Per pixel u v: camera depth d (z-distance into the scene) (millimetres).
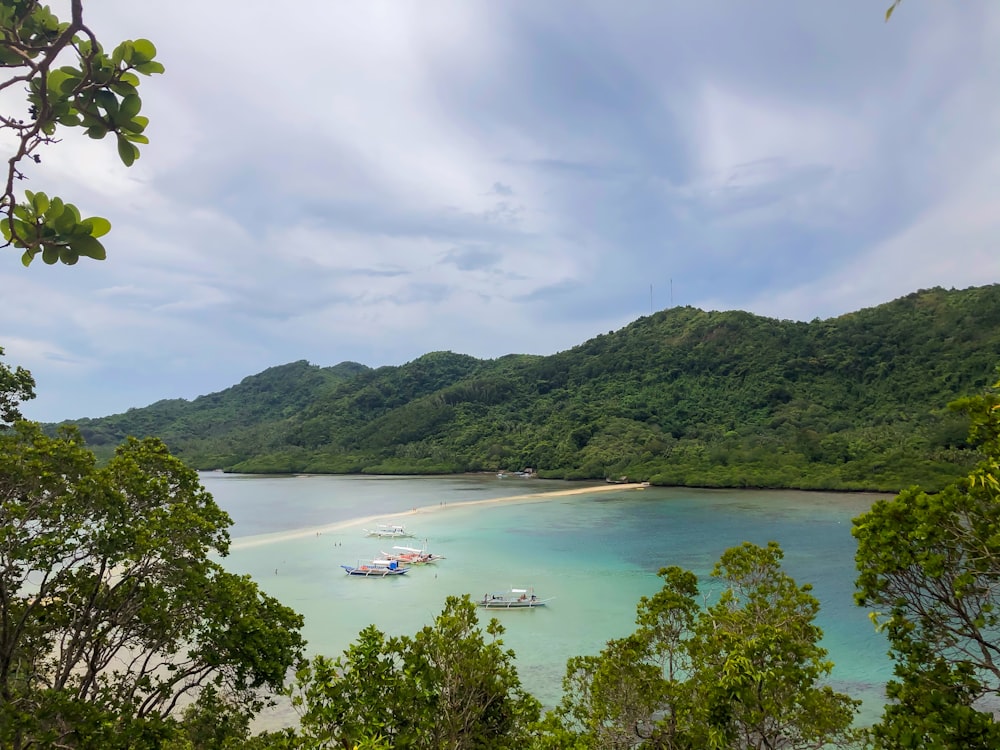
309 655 35562
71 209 3789
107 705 15430
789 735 14250
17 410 18188
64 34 3455
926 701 11242
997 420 11578
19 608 16438
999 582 11516
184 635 17703
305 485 143250
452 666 13359
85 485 15898
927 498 12180
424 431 194125
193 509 19250
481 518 86938
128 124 4102
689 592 16562
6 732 12641
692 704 14492
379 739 11133
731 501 97312
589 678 17328
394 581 52812
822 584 47969
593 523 80312
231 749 16328
